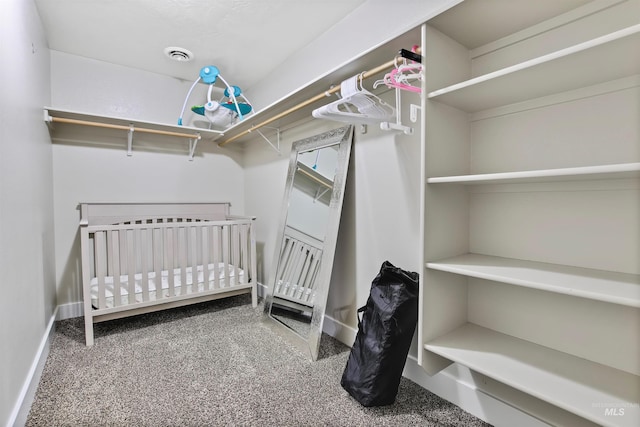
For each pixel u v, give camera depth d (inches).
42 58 86.3
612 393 36.9
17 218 57.4
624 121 40.8
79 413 57.1
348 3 78.9
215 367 72.7
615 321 42.0
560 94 46.3
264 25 88.6
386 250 73.9
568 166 45.9
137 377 68.6
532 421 49.3
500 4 42.9
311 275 86.1
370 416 56.4
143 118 118.3
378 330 59.6
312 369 72.1
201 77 109.2
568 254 46.4
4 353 47.8
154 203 121.6
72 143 107.1
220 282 109.1
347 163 80.3
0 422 45.8
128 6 79.9
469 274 44.3
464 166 56.3
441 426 53.9
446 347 48.8
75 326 97.7
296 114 93.4
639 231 40.2
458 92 46.6
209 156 135.8
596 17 42.6
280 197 117.6
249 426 53.9
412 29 49.5
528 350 47.7
